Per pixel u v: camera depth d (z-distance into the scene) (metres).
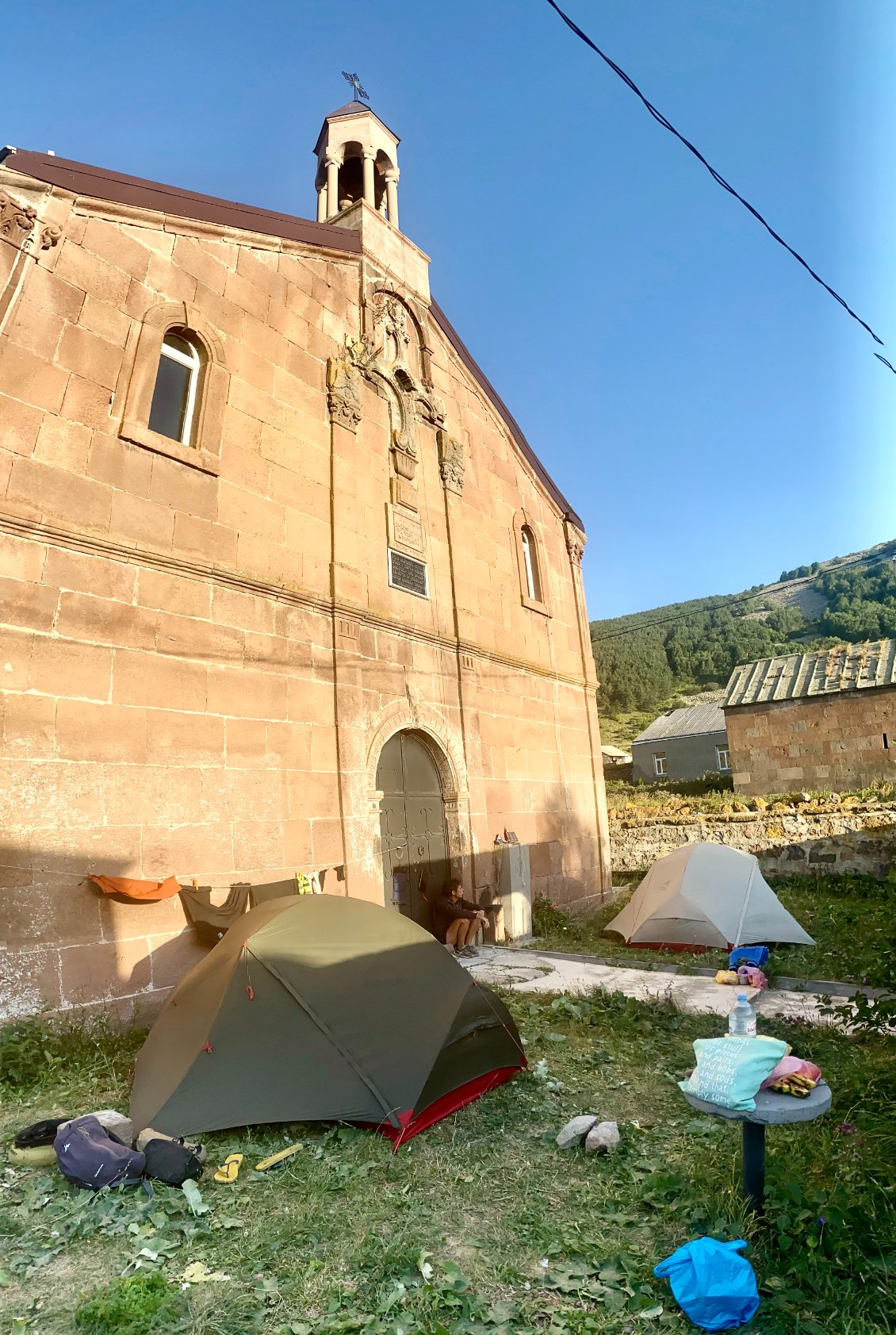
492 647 13.56
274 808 8.49
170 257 8.62
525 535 16.02
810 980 8.44
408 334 12.90
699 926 10.55
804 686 25.16
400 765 11.00
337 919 5.66
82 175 7.62
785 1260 3.23
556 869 14.23
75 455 7.19
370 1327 2.88
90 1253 3.46
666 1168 4.14
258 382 9.52
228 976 5.17
